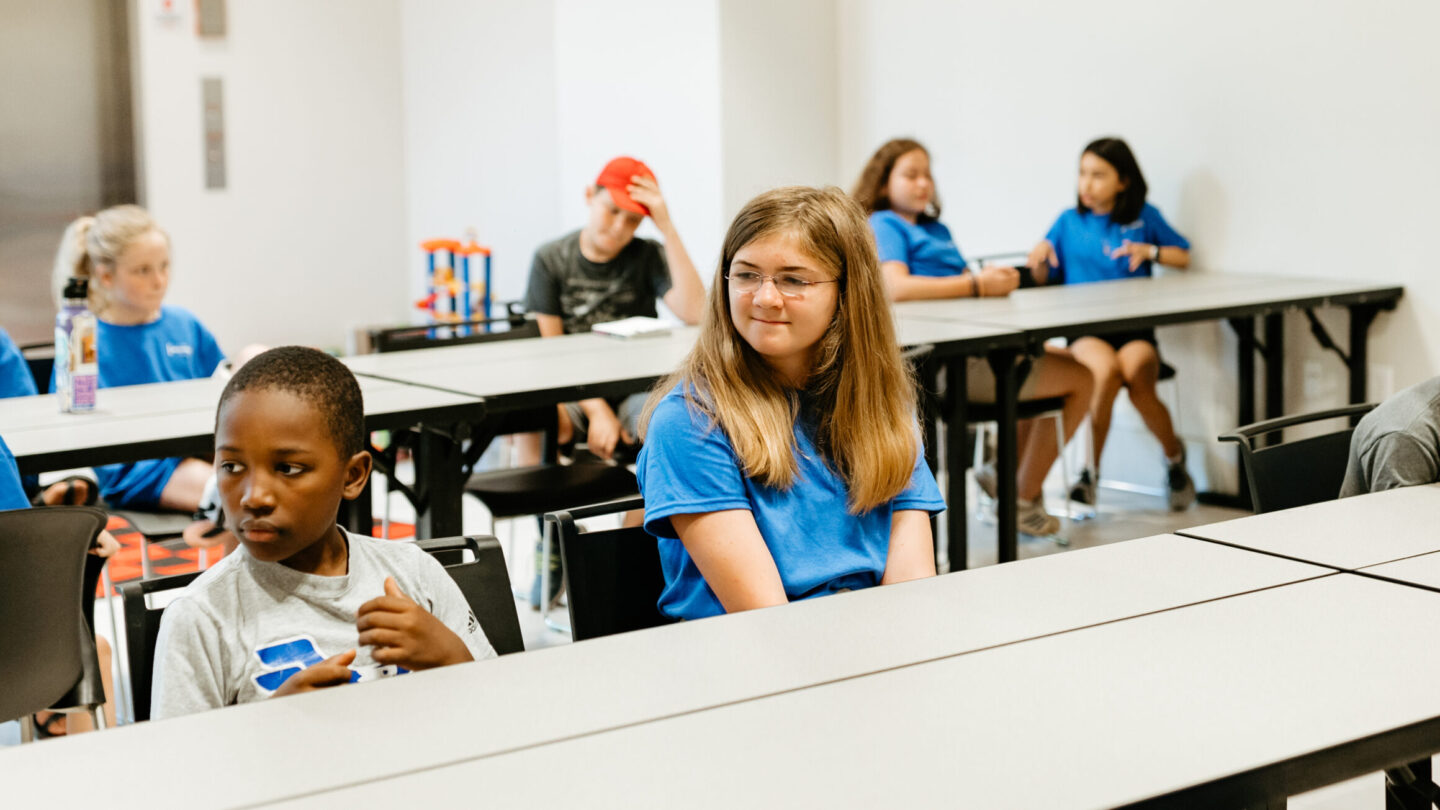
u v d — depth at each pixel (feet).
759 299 5.01
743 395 5.09
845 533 5.18
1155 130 15.12
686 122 17.33
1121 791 2.96
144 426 7.40
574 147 18.62
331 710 3.50
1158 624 4.07
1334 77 13.47
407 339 11.05
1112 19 15.30
